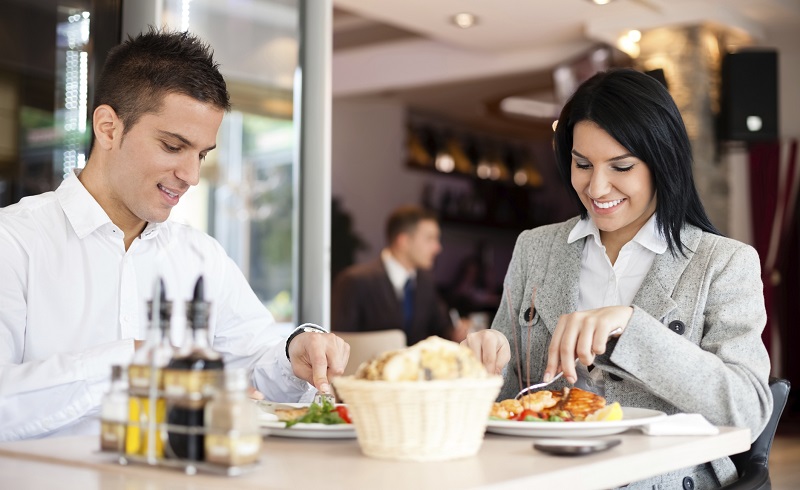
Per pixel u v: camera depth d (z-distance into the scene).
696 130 6.42
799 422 6.80
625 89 1.78
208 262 2.20
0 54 2.89
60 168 3.01
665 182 1.80
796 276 7.53
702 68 6.44
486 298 9.84
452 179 9.69
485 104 8.85
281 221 3.65
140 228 2.07
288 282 3.66
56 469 1.13
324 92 3.71
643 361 1.52
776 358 7.51
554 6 6.32
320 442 1.33
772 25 6.75
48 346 1.92
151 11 3.12
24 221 1.92
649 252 1.89
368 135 9.02
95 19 3.05
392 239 6.62
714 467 1.71
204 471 1.08
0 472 1.12
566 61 7.20
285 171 3.66
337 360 1.79
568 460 1.16
